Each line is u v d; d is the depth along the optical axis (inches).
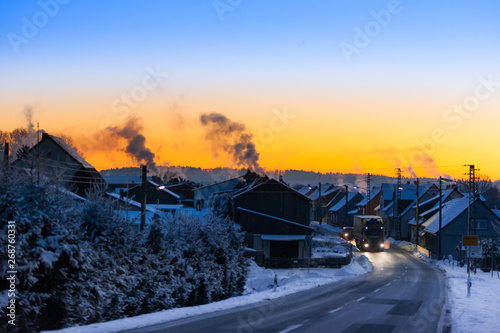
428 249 2970.0
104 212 726.5
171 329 581.0
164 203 3120.1
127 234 754.2
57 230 601.9
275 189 2368.4
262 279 1521.9
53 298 598.2
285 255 2265.0
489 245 2294.5
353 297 1047.6
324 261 2100.1
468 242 1486.2
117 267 721.6
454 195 3786.9
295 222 2365.9
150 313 756.6
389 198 4483.3
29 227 570.3
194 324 629.0
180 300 906.1
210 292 1003.3
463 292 1182.9
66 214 639.8
